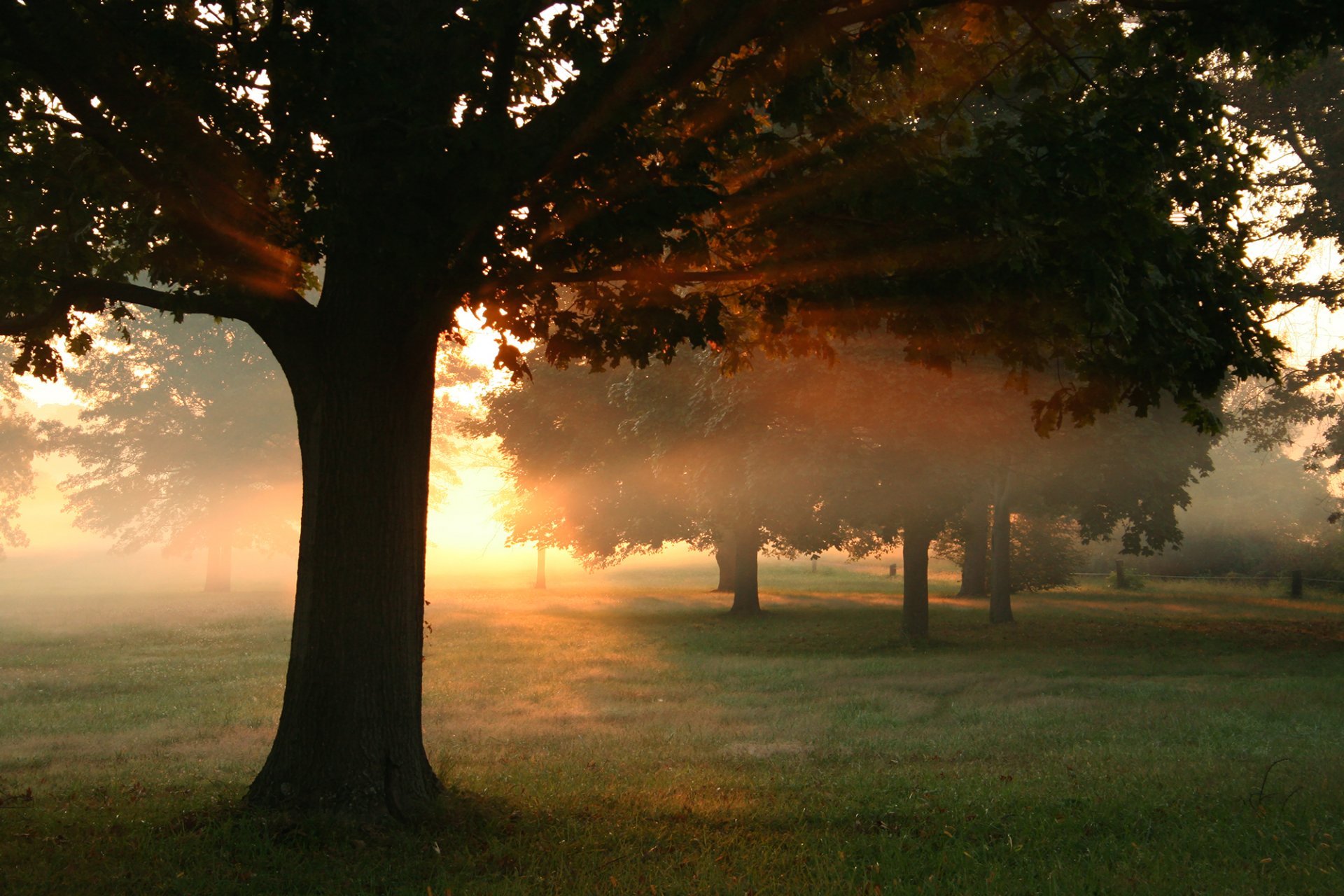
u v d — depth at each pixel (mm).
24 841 6910
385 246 6254
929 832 7422
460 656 22656
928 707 14758
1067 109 7457
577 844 7043
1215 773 9531
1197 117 7383
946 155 7879
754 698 16062
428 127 6055
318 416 7406
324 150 6738
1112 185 6969
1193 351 7285
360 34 5918
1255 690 16125
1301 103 22875
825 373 20625
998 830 7461
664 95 6473
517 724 13594
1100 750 11039
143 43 6441
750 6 6016
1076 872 6285
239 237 7121
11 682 18219
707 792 8875
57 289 7906
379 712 7266
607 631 29312
